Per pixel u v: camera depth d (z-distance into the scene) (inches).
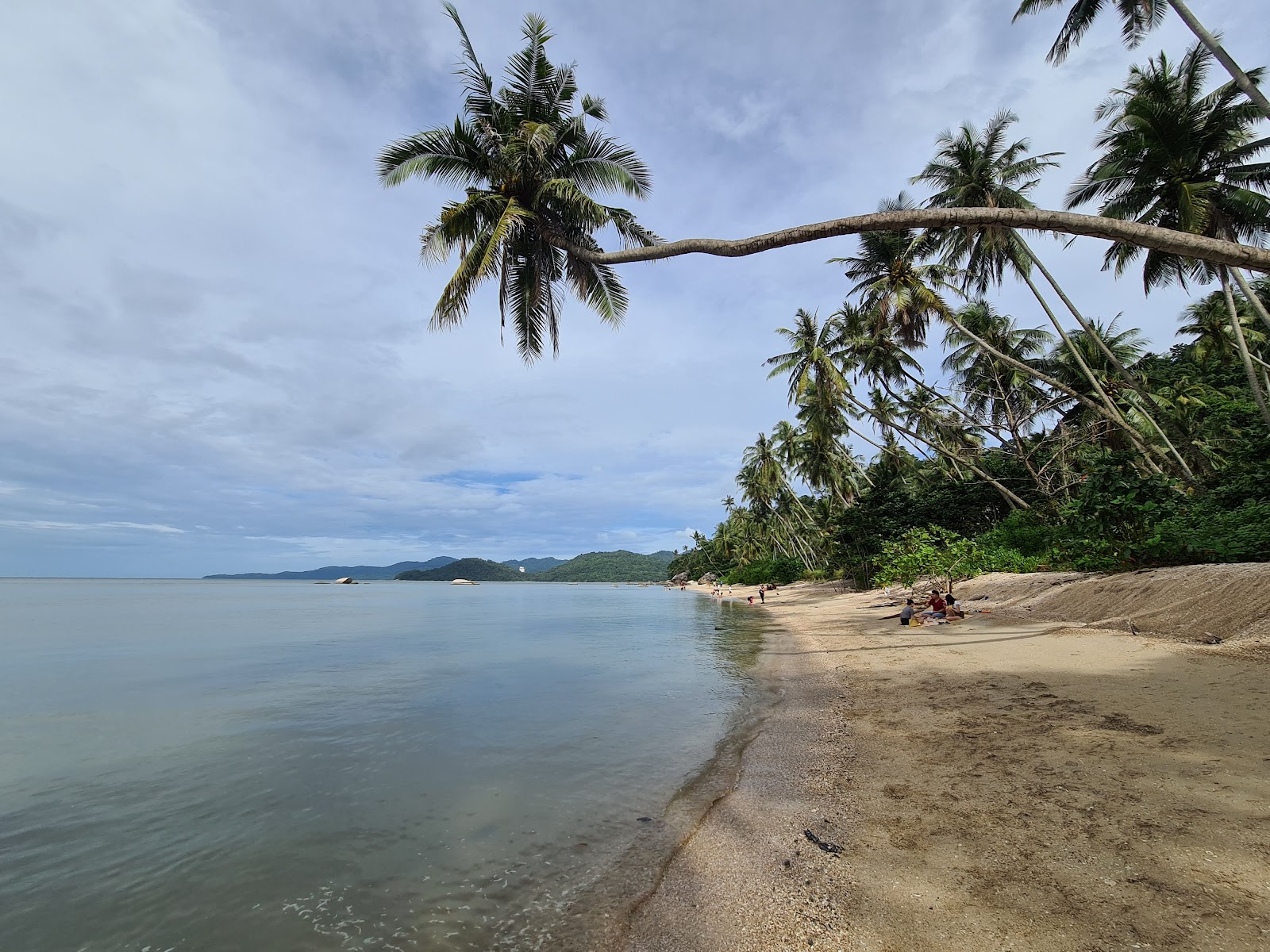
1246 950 98.5
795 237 361.7
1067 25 541.0
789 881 147.9
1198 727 207.5
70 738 321.4
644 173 542.3
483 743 300.7
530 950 133.4
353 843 191.6
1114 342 1119.6
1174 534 510.0
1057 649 389.4
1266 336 1099.9
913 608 665.6
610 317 567.8
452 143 520.7
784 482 2175.2
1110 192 754.8
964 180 863.1
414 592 3580.2
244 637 864.3
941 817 169.5
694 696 401.1
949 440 1453.0
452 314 486.3
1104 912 115.1
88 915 154.2
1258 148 674.2
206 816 216.4
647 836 188.1
